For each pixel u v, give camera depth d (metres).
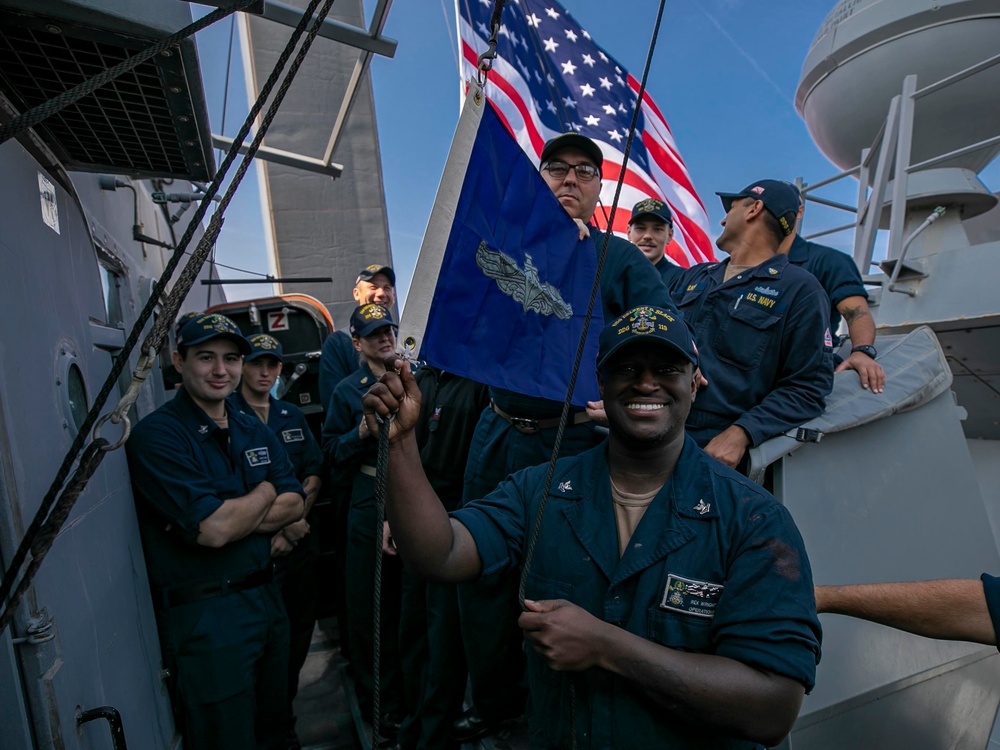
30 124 0.71
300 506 2.53
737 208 2.24
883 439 2.14
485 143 1.47
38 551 0.77
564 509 1.30
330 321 4.24
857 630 1.97
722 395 2.03
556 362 1.67
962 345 3.72
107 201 2.49
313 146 5.04
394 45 2.25
